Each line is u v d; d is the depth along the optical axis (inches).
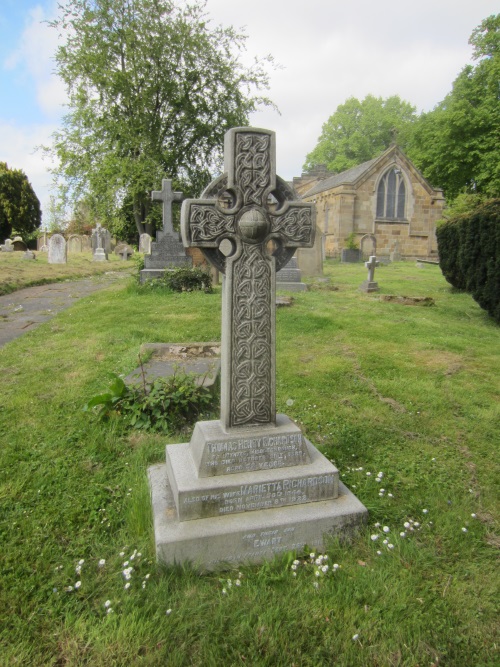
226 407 119.9
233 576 103.4
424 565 105.7
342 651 85.1
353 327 338.0
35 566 102.9
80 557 107.0
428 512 126.1
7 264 753.6
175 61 965.8
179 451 129.6
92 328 323.3
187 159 1061.1
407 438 171.3
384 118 1882.4
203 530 105.6
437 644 86.7
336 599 95.0
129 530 115.2
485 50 1125.1
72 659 81.5
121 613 90.8
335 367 244.4
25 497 127.3
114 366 235.0
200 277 497.7
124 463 145.5
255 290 120.7
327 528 113.0
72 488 132.0
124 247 1300.4
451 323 376.2
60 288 581.0
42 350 269.3
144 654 83.5
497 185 1091.3
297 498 117.0
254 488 112.9
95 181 886.4
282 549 110.0
